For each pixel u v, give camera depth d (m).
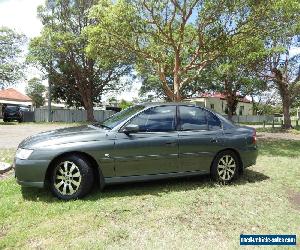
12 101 52.28
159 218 4.82
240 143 6.90
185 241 4.11
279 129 28.20
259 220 4.85
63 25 35.81
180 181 6.89
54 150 5.46
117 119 6.40
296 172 8.23
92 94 42.44
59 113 41.53
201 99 48.88
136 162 5.98
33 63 34.62
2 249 3.82
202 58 16.61
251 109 64.75
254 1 13.93
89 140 5.70
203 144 6.55
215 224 4.66
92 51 15.90
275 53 23.53
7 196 5.68
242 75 24.73
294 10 13.73
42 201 5.45
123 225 4.54
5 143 13.17
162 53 16.94
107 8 14.38
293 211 5.28
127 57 16.75
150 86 39.19
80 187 5.57
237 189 6.45
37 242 4.00
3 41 31.36
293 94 29.47
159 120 6.36
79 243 3.97
